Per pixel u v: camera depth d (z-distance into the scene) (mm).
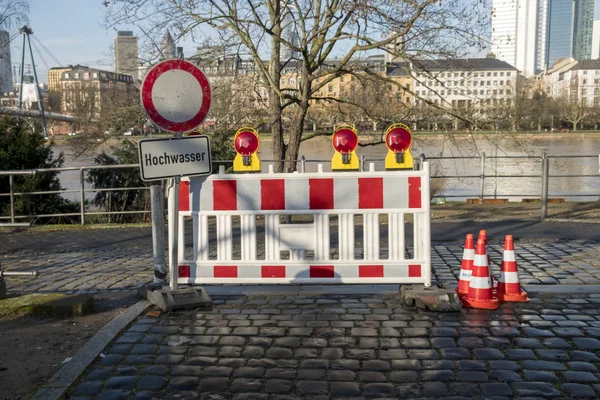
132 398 4027
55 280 7691
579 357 4609
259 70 14133
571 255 8531
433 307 5793
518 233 10398
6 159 13695
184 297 6090
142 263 8695
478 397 3963
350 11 11664
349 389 4113
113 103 14438
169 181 6441
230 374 4398
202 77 5898
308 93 13602
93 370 4512
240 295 6559
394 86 14375
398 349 4848
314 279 6473
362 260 6426
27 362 4742
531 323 5449
